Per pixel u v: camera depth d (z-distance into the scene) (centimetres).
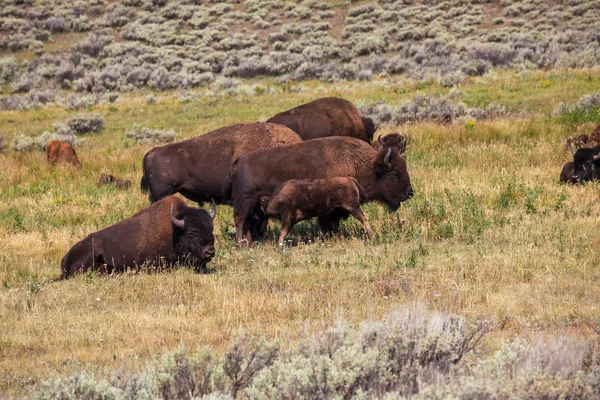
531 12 18750
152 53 18988
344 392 1842
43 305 3372
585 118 7788
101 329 2948
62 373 2417
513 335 2525
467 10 19938
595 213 4522
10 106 15100
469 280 3281
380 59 16500
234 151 4675
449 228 4294
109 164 7838
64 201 6081
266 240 4581
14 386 2330
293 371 1841
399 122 8988
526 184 5425
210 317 3014
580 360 1973
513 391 1752
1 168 7800
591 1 18862
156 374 1989
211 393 1903
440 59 15512
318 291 3278
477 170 6191
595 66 12569
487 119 8725
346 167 4412
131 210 5509
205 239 3809
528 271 3350
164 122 11188
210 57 18225
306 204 4219
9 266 4209
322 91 13375
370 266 3675
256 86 14612
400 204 4909
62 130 10544
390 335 2030
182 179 4728
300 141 4762
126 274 3819
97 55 19438
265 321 2947
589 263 3459
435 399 1723
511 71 13738
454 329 2189
